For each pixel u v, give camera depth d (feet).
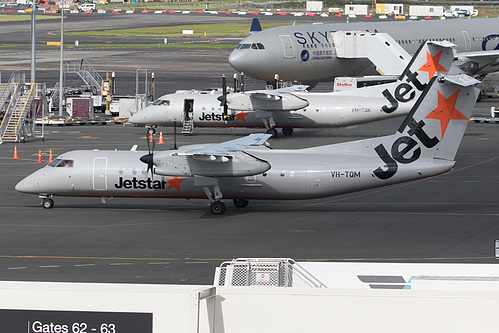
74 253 423.64
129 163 535.19
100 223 504.84
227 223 504.43
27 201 578.66
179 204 576.20
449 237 459.32
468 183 643.04
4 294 176.24
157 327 174.40
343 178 512.63
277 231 479.00
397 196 597.93
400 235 465.88
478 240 450.71
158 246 440.45
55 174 539.70
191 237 463.83
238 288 177.78
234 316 176.86
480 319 171.73
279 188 519.60
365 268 235.81
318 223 502.79
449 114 504.84
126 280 367.86
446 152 510.58
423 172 508.94
